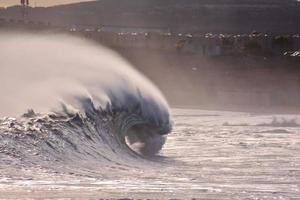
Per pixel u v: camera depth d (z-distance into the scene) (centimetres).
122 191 7725
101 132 12394
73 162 10062
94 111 12606
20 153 9650
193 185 8481
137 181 8662
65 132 11212
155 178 9100
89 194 7469
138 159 11712
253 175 9788
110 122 12938
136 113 13638
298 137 16675
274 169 10544
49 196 7281
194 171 10194
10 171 8719
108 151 11850
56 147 10531
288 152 13112
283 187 8544
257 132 18238
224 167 10800
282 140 15812
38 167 9181
